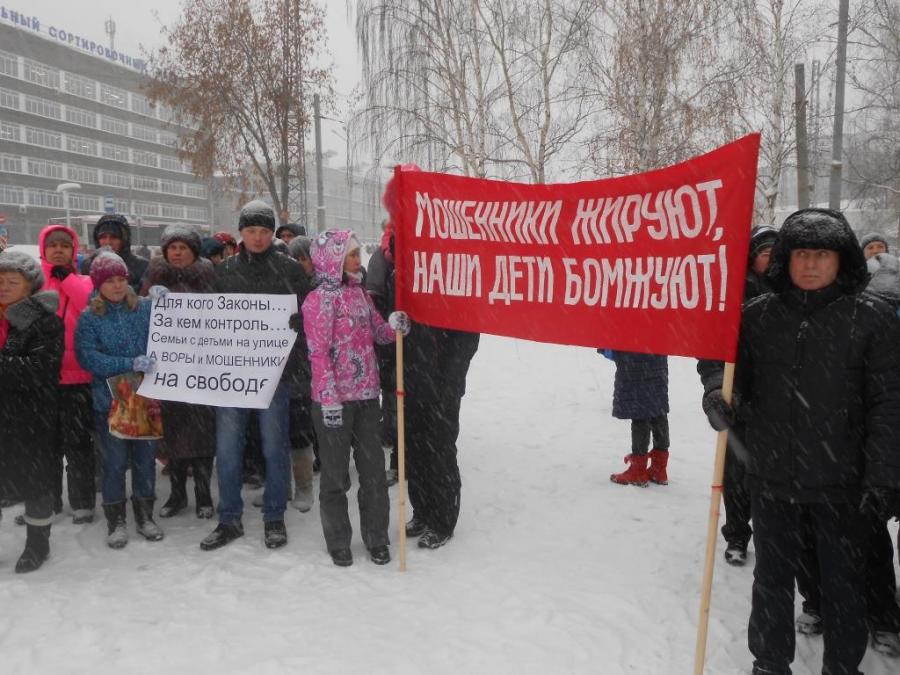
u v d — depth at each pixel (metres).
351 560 3.97
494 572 3.85
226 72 19.48
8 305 3.82
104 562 4.04
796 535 2.78
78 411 4.56
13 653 3.09
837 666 2.68
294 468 4.87
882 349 2.56
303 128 20.38
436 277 3.85
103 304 4.25
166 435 4.55
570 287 3.30
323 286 3.88
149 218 74.50
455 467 4.23
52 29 66.06
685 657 3.07
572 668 2.96
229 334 4.21
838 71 15.93
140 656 3.06
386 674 2.90
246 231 4.24
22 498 3.85
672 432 6.69
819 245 2.57
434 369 4.16
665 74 12.96
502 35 14.34
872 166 20.05
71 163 66.12
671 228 2.90
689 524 4.52
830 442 2.62
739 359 2.88
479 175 14.80
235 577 3.81
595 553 4.10
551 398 8.12
